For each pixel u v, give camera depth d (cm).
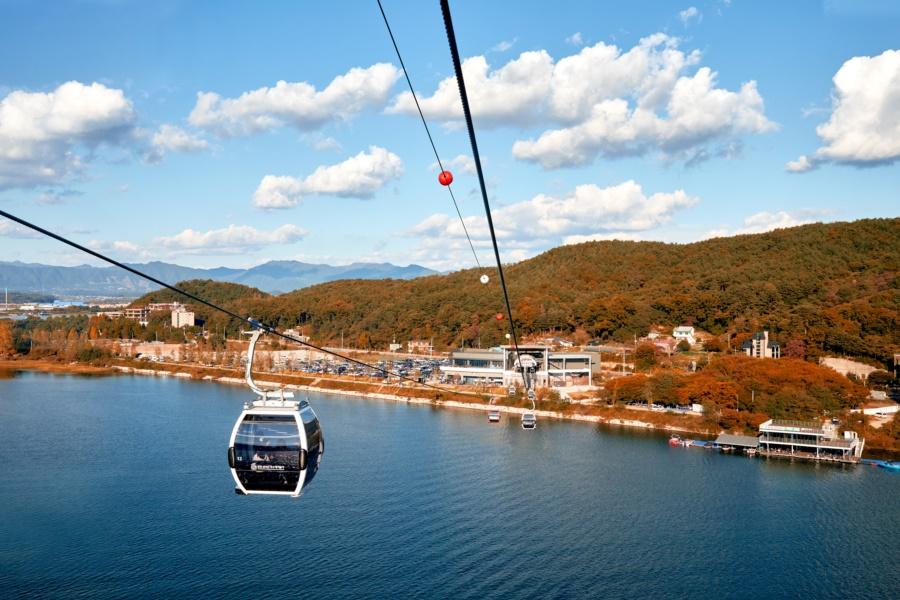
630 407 13938
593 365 16750
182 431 11906
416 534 7531
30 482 8994
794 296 19525
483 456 10700
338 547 7150
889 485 9381
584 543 7350
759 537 7550
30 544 7100
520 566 6788
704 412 12825
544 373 16038
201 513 8019
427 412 14625
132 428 12138
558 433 12506
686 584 6475
